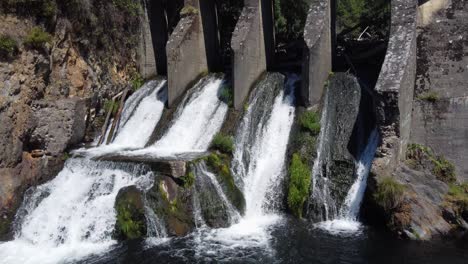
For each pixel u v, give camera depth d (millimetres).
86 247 16453
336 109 21281
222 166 19406
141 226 17000
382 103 17844
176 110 24438
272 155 21031
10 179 18828
